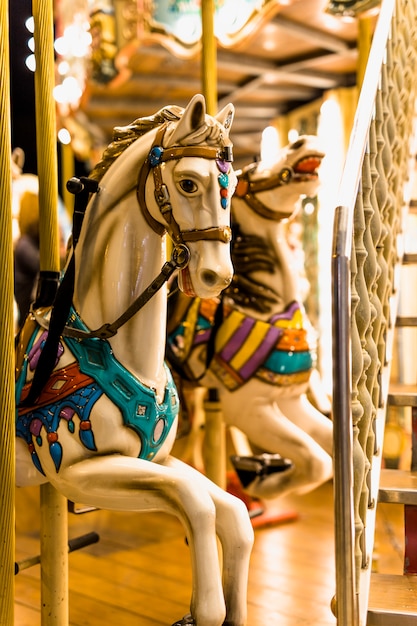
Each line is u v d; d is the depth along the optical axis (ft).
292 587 9.26
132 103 17.74
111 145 5.95
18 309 12.07
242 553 5.46
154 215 5.61
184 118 5.26
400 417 14.21
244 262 8.85
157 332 5.85
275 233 8.87
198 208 5.26
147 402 5.71
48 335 5.79
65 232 14.82
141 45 13.29
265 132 17.95
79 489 5.49
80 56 15.24
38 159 6.89
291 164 8.46
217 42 12.05
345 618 5.08
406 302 14.96
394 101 8.07
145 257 5.77
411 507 6.53
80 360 5.74
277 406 8.97
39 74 6.86
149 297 5.62
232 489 11.95
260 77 15.30
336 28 12.91
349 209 5.34
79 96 15.61
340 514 5.10
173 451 12.14
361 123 5.98
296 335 8.69
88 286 5.88
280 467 9.81
